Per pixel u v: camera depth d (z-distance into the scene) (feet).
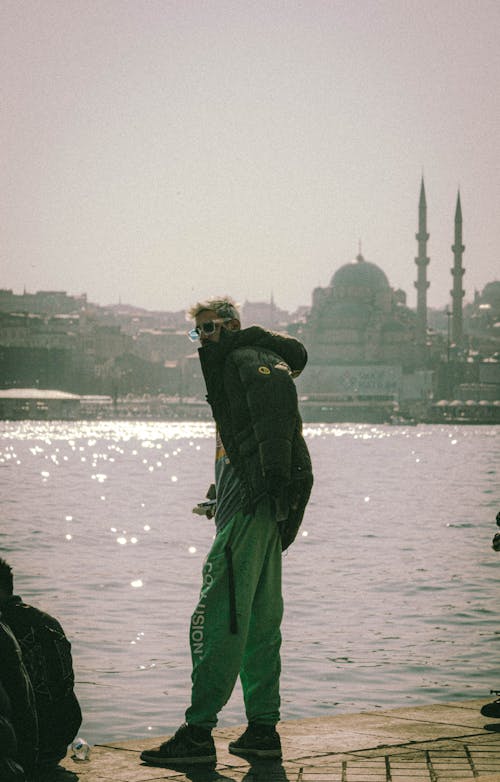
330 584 100.73
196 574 108.58
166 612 84.94
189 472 370.12
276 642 33.30
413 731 34.22
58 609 86.17
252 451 32.45
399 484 300.81
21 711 29.48
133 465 416.46
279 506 32.53
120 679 61.16
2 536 149.38
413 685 59.98
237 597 32.22
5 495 249.14
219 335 33.99
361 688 59.41
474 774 29.50
